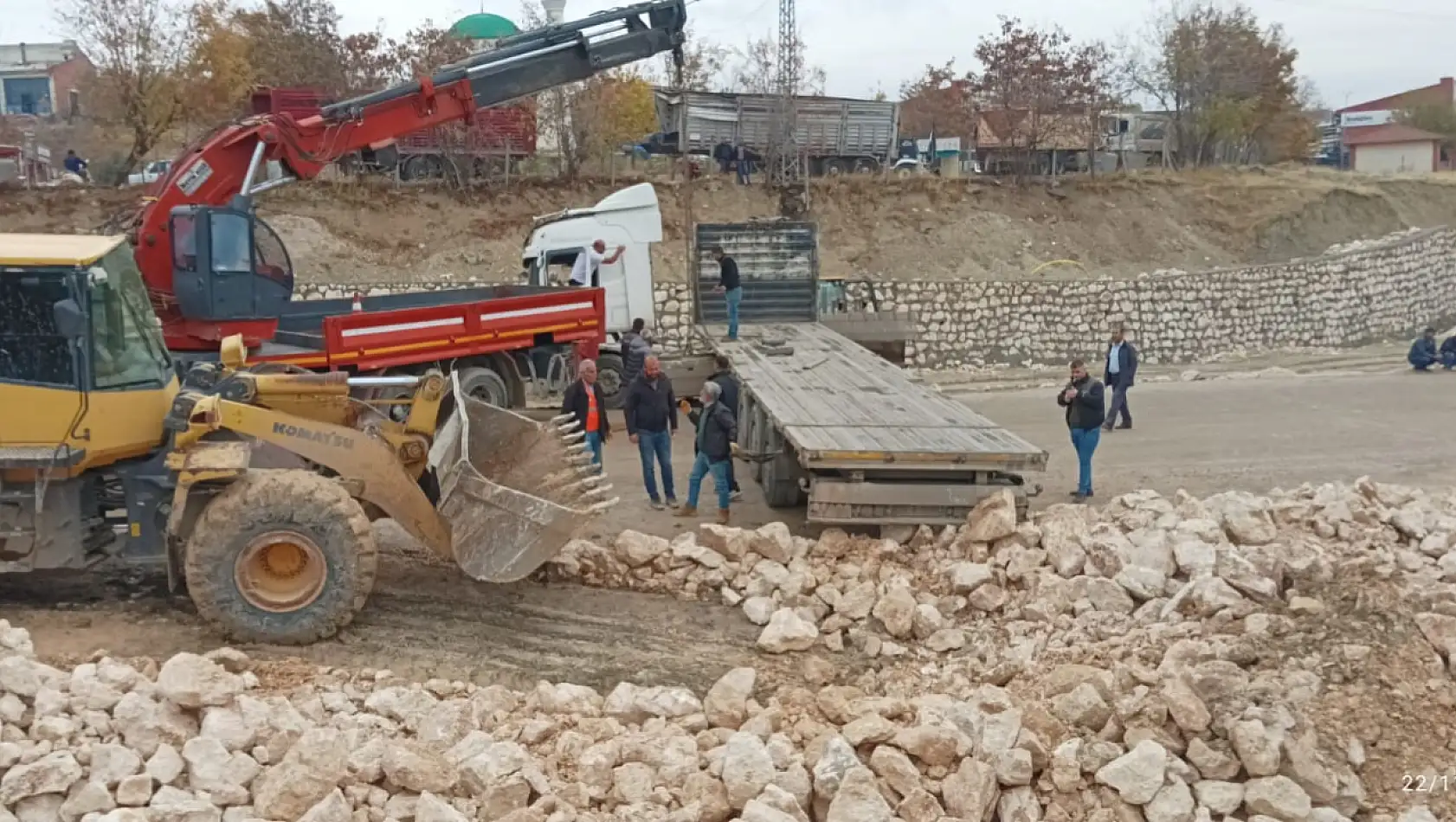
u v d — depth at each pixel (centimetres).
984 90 3616
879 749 643
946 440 1036
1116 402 1570
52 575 939
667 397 1184
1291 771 648
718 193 2967
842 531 1010
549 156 3139
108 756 596
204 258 1291
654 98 3266
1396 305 3097
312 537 808
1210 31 4038
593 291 1606
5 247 821
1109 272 2992
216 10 3009
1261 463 1384
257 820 569
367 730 665
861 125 3192
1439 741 682
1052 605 873
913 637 870
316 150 1403
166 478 848
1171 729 677
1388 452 1441
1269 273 2802
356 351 1348
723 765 630
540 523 852
